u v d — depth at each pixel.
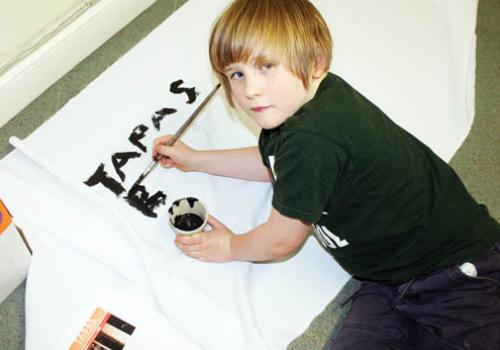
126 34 1.57
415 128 1.41
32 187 1.22
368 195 0.92
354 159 0.86
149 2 1.61
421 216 0.96
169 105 1.40
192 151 1.25
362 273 1.08
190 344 1.08
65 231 1.17
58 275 1.13
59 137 1.33
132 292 1.13
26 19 1.34
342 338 1.08
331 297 1.17
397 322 1.08
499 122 1.49
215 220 1.17
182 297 1.11
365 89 1.46
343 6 1.61
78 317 1.09
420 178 0.96
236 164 1.23
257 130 1.37
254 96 0.86
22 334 1.13
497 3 1.70
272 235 1.00
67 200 1.21
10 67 1.36
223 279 1.14
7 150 1.36
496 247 1.01
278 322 1.12
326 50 0.88
